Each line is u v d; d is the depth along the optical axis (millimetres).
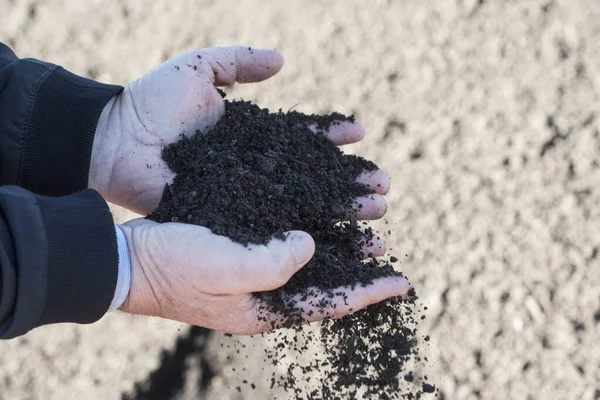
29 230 765
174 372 1050
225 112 920
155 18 1207
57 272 772
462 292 1066
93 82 880
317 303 843
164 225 831
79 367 1050
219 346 1054
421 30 1186
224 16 1201
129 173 898
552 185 1103
